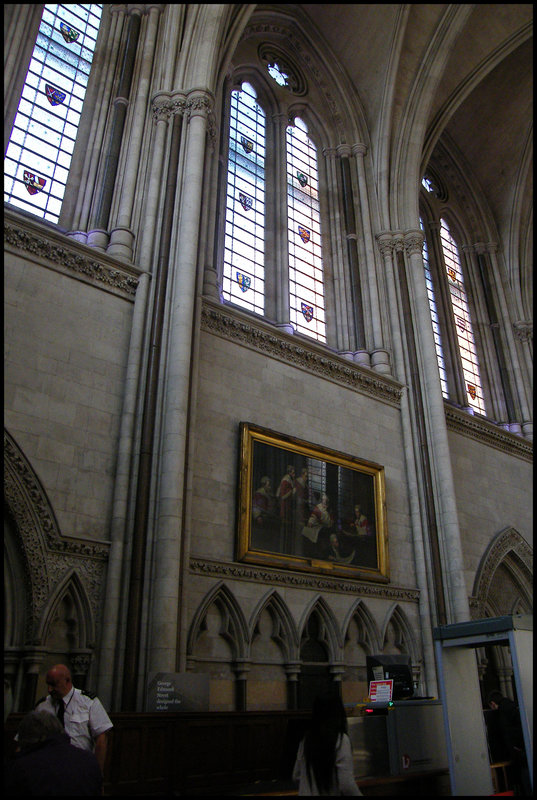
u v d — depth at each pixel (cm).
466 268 2634
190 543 1194
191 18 1603
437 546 1664
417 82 2175
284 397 1508
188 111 1487
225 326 1443
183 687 922
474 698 941
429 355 1880
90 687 985
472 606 1805
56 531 1020
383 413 1759
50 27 1464
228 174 1772
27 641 951
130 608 1027
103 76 1525
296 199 1964
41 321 1129
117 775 794
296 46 2216
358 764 777
